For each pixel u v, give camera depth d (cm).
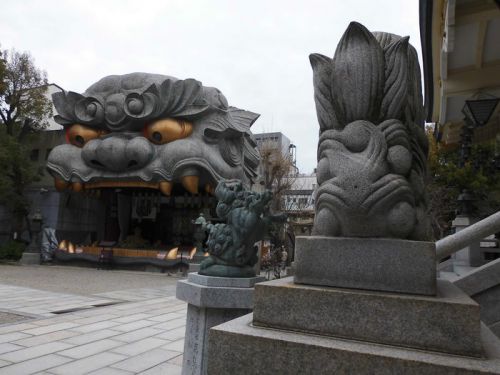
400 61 278
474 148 1245
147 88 2089
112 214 2714
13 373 475
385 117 276
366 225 257
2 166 2308
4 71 2378
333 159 275
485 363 196
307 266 267
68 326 745
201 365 392
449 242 462
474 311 209
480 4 669
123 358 553
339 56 289
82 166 2227
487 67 846
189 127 2128
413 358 202
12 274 1706
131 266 2194
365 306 230
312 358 220
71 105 2281
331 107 293
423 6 722
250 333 240
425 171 296
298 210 2833
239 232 434
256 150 2533
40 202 2506
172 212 2627
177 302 1114
